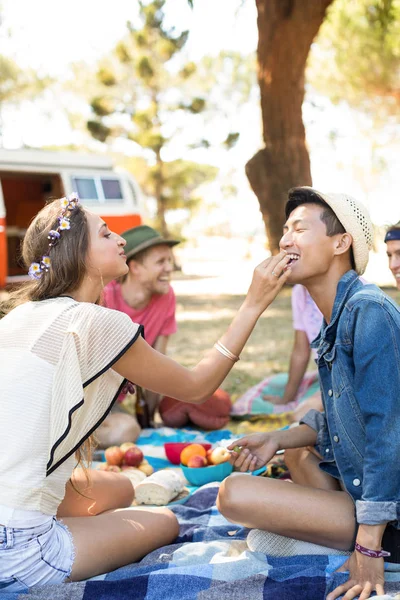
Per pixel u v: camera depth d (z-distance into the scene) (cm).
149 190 2405
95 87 2197
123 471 336
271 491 224
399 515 206
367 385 210
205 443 364
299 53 1212
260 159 1283
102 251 227
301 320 454
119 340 212
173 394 236
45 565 209
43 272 225
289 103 1245
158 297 443
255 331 960
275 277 235
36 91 2253
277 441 252
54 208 232
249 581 203
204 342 881
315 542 229
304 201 236
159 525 243
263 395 482
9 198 1352
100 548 222
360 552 203
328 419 234
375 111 2311
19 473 203
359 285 228
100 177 1268
